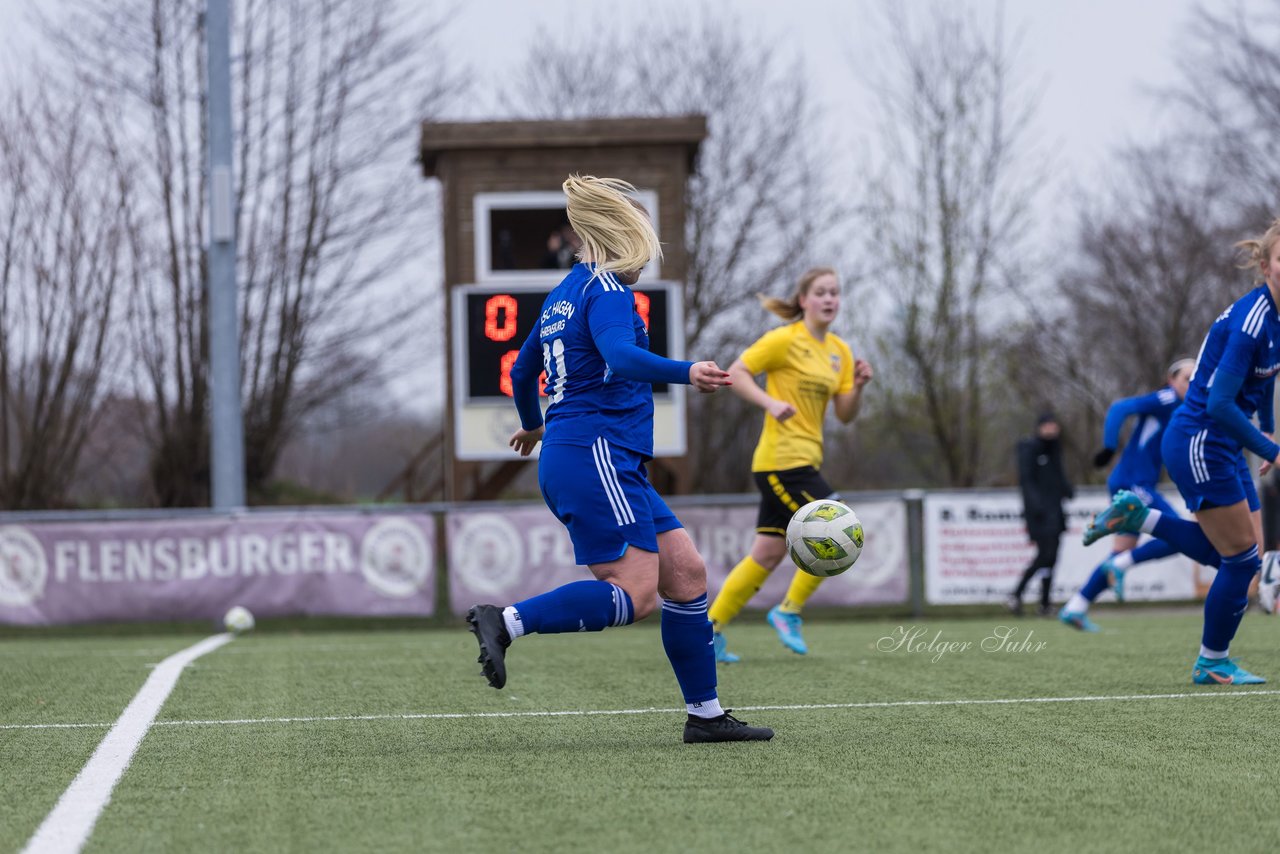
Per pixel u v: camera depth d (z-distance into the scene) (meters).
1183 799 13.96
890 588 49.53
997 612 53.34
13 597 46.84
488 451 60.00
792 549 20.61
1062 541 51.72
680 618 17.42
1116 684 24.05
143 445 92.50
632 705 21.95
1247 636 35.44
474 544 48.59
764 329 116.12
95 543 47.22
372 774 15.68
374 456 125.12
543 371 17.78
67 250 80.00
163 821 13.31
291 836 12.59
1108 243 105.25
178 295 84.88
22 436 81.44
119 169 81.38
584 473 16.20
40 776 15.83
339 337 93.56
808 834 12.48
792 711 20.83
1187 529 24.62
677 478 62.06
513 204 66.62
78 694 24.31
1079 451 106.94
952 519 50.12
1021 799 13.98
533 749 17.34
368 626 49.91
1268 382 22.73
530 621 15.69
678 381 15.08
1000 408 102.75
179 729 19.47
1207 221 102.88
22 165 78.88
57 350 80.56
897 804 13.77
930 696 22.61
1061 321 103.50
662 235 66.81
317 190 90.56
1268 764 15.90
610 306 16.00
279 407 91.25
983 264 98.44
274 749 17.56
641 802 13.91
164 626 50.59
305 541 47.88
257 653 34.50
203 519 47.62
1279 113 96.69
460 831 12.70
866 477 111.94
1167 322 104.81
